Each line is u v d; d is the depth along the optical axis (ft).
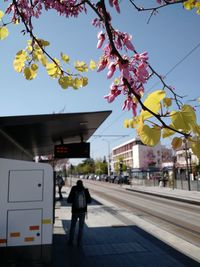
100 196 106.32
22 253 22.89
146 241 34.73
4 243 22.88
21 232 23.07
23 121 23.77
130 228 42.88
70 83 8.22
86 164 496.23
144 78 4.74
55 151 44.37
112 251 30.40
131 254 29.25
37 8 8.21
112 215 56.08
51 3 7.73
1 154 34.88
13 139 41.50
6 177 23.38
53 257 28.37
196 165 159.12
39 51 8.30
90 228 43.04
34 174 23.59
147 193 122.42
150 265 25.71
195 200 84.23
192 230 41.55
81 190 33.06
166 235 38.09
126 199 94.17
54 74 8.30
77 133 41.01
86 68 8.18
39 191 23.54
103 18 5.77
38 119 24.17
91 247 32.09
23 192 23.39
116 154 418.10
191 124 3.82
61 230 41.55
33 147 54.34
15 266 22.68
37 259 22.89
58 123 30.78
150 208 69.00
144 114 4.02
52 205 23.57
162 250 30.66
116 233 39.40
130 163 349.00
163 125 3.93
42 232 23.24
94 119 29.84
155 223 47.39
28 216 23.26
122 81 4.83
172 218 53.21
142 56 4.84
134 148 317.83
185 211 63.98
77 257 28.37
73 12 7.64
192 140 3.84
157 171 187.21
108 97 4.87
